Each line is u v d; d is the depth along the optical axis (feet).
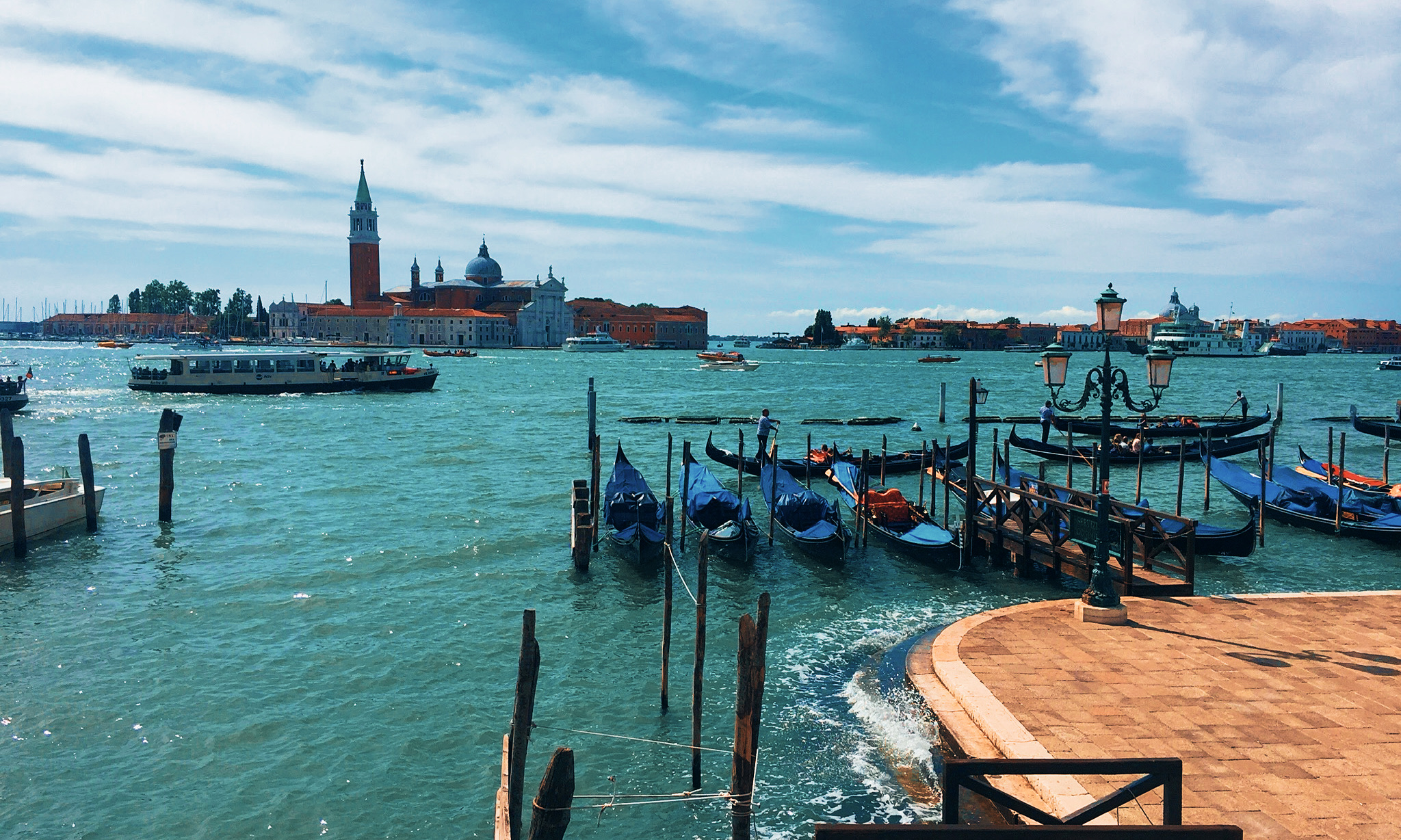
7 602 67.26
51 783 42.14
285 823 39.34
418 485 118.73
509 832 31.37
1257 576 75.36
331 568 76.48
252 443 162.09
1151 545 62.95
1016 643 46.57
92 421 197.88
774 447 91.76
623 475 97.19
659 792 41.42
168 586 71.36
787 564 78.95
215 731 47.26
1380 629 48.29
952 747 37.73
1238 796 30.83
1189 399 275.80
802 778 41.55
